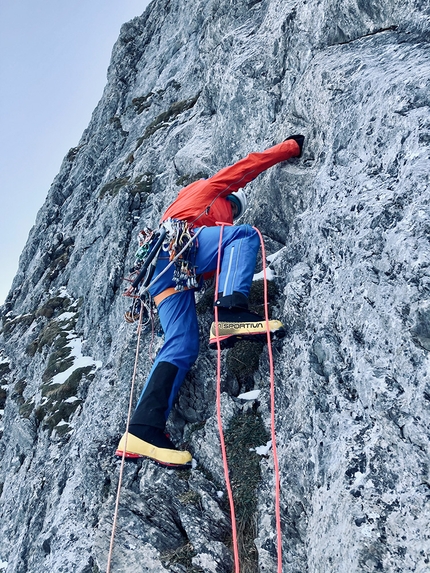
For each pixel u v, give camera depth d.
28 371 14.83
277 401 4.09
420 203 3.18
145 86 23.69
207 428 4.38
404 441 2.69
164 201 9.60
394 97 3.88
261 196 5.86
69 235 21.03
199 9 21.39
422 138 3.46
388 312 3.10
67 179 25.52
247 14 10.07
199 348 4.82
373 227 3.52
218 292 4.21
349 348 3.38
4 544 8.23
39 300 19.08
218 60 10.23
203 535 3.76
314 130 5.31
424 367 2.75
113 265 12.48
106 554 4.02
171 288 4.52
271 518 3.52
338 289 3.71
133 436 4.03
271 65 7.15
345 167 4.29
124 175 17.56
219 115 8.28
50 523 6.37
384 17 5.09
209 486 4.03
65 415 10.19
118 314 11.41
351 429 3.01
